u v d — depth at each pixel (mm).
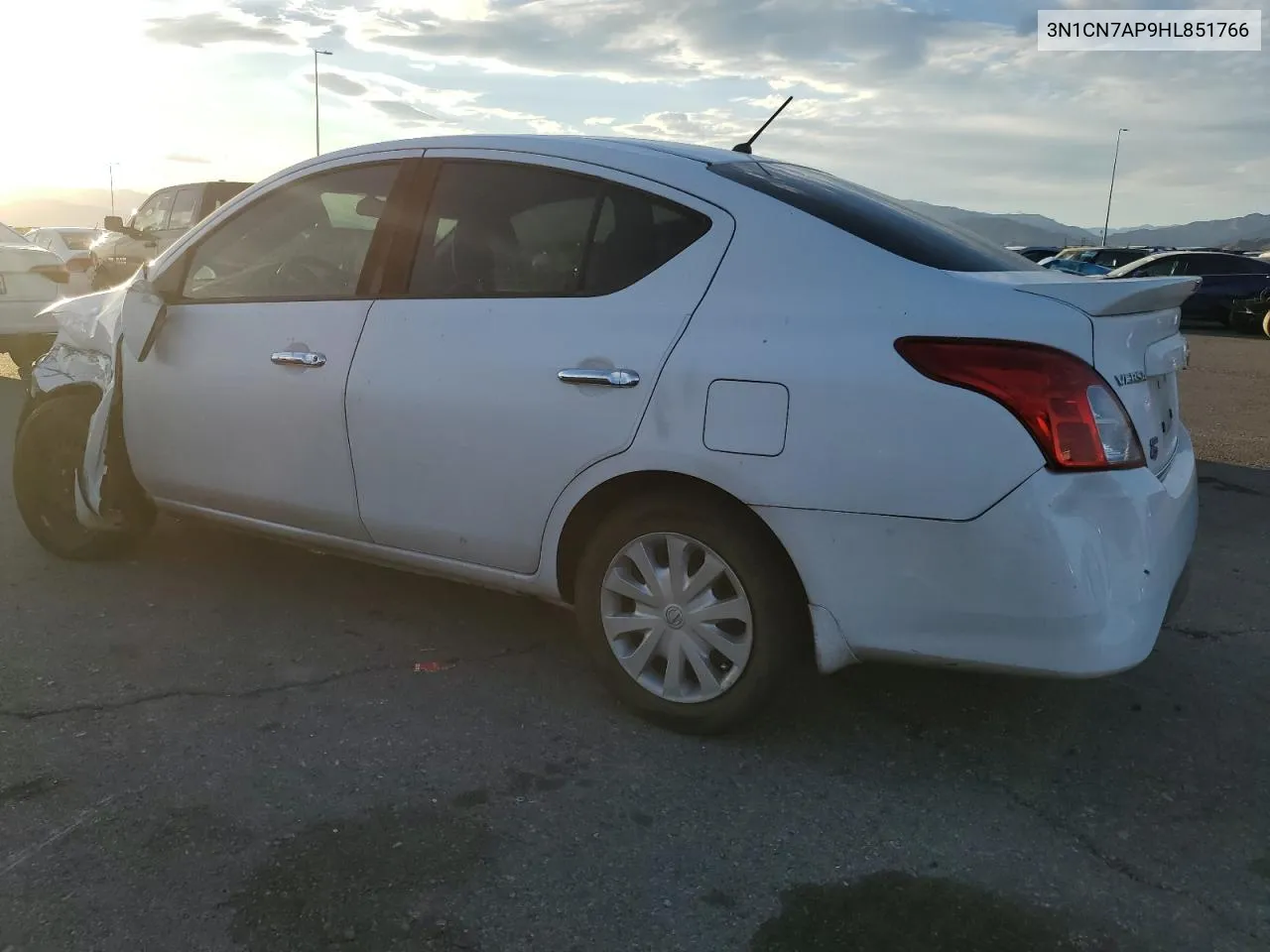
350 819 2568
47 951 2076
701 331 2805
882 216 2990
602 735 3051
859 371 2592
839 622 2697
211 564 4406
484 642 3713
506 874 2379
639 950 2152
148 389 3914
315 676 3381
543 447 3025
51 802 2594
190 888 2285
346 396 3383
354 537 3541
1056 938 2227
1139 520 2539
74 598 3969
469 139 3422
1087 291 2586
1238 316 18938
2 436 6879
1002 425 2465
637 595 3023
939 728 3158
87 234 18922
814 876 2414
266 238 3762
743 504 2779
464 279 3258
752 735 3080
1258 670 3631
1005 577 2498
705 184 2971
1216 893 2393
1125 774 2916
